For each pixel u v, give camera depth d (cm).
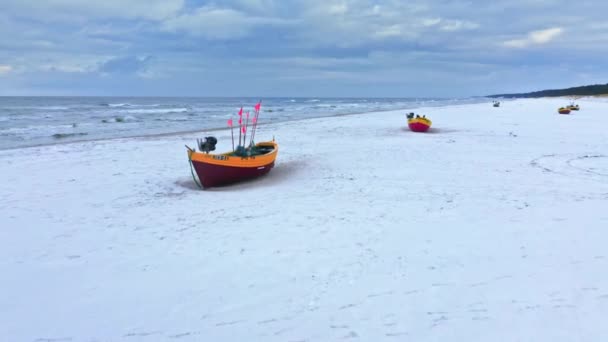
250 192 829
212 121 2695
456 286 401
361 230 569
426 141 1550
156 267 468
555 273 420
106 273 457
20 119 2677
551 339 313
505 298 375
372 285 409
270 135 1788
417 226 581
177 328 348
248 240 543
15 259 500
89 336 341
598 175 923
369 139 1628
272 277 434
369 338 323
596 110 3825
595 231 541
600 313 344
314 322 349
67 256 507
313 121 2591
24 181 913
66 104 5738
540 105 5291
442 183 859
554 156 1191
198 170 858
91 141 1545
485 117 2920
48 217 668
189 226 610
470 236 536
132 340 334
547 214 624
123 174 995
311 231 570
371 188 823
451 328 332
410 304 371
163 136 1748
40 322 362
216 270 455
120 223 632
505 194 759
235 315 365
